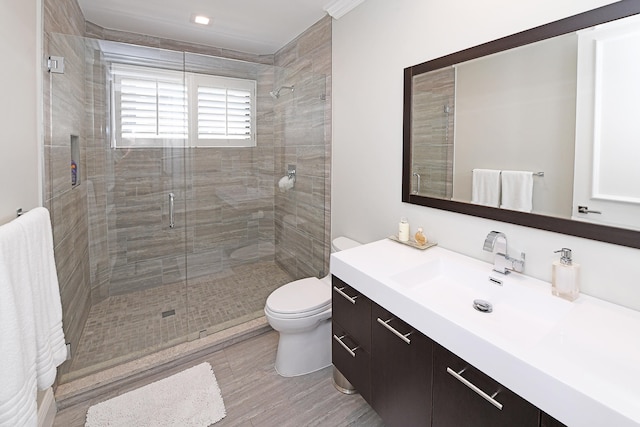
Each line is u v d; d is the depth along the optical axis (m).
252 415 1.62
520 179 1.32
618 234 1.06
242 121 3.17
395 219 1.98
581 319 1.01
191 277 3.12
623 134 1.03
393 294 1.23
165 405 1.67
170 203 2.97
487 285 1.36
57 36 1.87
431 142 1.69
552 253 1.25
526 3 1.25
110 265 2.76
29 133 1.53
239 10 2.40
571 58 1.13
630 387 0.73
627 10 0.99
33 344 1.05
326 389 1.81
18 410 0.91
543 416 0.78
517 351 0.85
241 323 2.41
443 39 1.58
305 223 2.97
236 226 3.30
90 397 1.73
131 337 2.22
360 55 2.14
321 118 2.62
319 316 1.86
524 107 1.29
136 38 2.85
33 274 1.12
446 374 1.04
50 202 1.75
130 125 2.71
